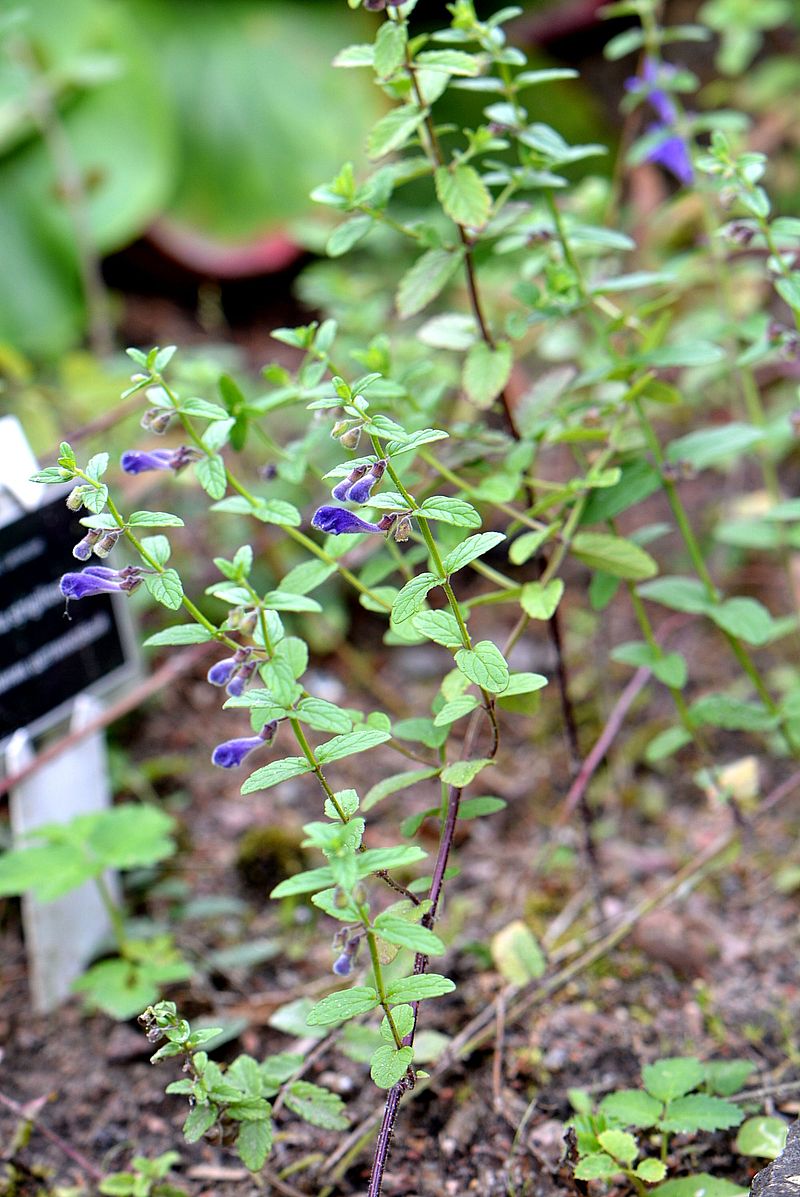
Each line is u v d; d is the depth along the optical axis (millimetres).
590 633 1339
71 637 1052
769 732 1168
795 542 1079
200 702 1261
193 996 1026
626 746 1199
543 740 1215
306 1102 897
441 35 939
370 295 1438
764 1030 996
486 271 1336
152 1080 1001
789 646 1298
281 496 1291
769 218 1675
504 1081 977
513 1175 939
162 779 1171
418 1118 970
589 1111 927
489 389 957
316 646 1321
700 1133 940
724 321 1152
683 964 1030
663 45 2020
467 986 1024
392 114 932
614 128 1998
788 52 1952
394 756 1205
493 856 1119
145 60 1743
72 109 1714
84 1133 982
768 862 1101
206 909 1079
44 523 1033
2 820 1117
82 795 1061
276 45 1879
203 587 1289
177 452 895
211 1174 954
